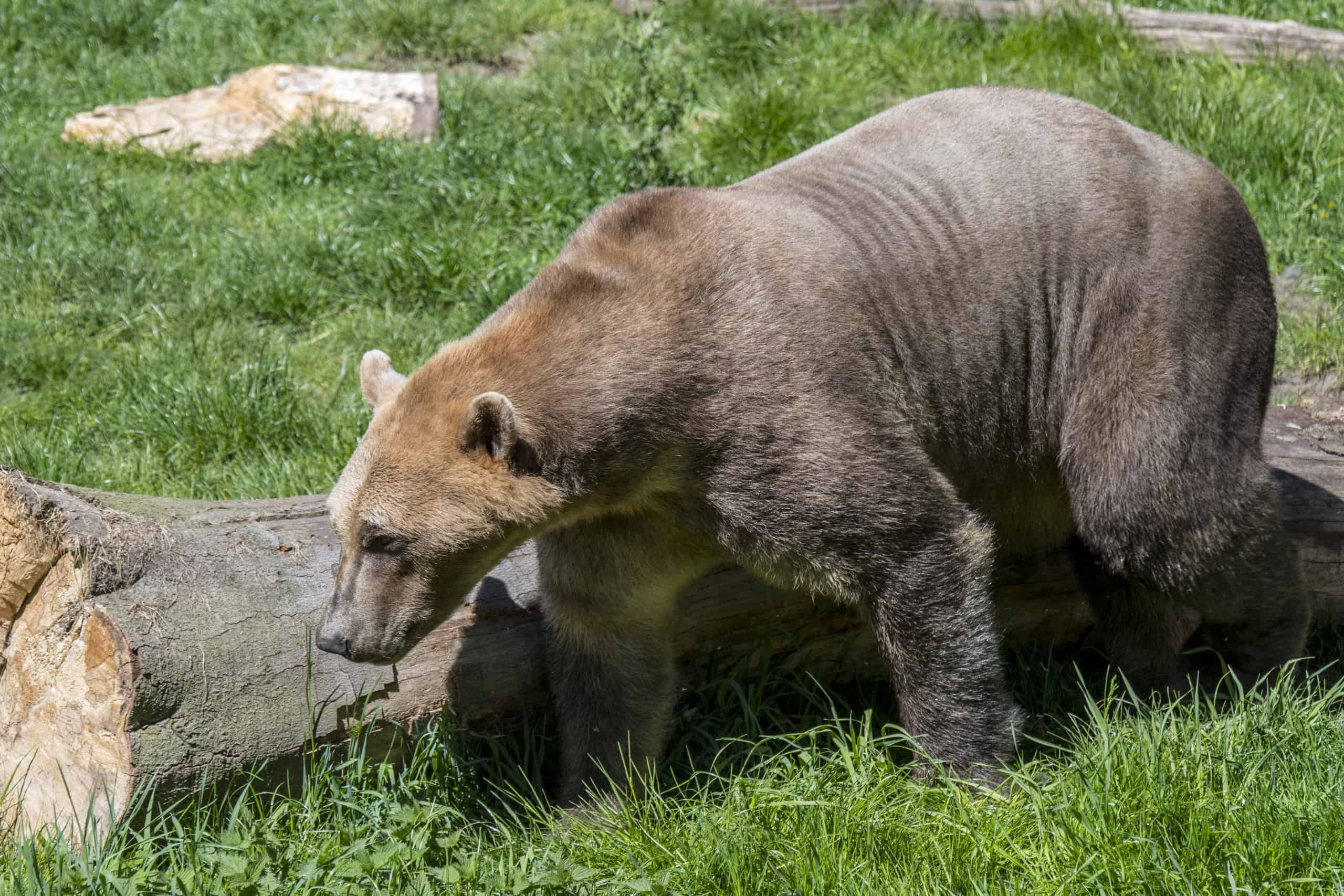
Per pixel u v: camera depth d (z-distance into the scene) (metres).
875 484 5.71
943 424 6.34
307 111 14.15
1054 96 6.86
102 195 12.62
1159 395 6.33
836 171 6.47
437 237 11.69
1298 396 9.27
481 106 14.46
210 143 14.15
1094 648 7.54
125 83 15.50
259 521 6.37
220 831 5.68
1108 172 6.50
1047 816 5.60
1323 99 12.42
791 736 6.47
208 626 5.74
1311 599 7.62
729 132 13.01
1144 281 6.38
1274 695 6.34
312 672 5.94
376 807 5.93
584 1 17.20
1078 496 6.62
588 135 13.14
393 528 5.48
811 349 5.69
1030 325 6.47
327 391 10.02
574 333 5.66
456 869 5.23
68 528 5.67
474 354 5.71
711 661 6.94
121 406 9.56
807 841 5.50
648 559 6.12
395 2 16.62
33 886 5.04
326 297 11.27
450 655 6.34
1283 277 10.75
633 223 6.10
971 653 6.01
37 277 11.23
